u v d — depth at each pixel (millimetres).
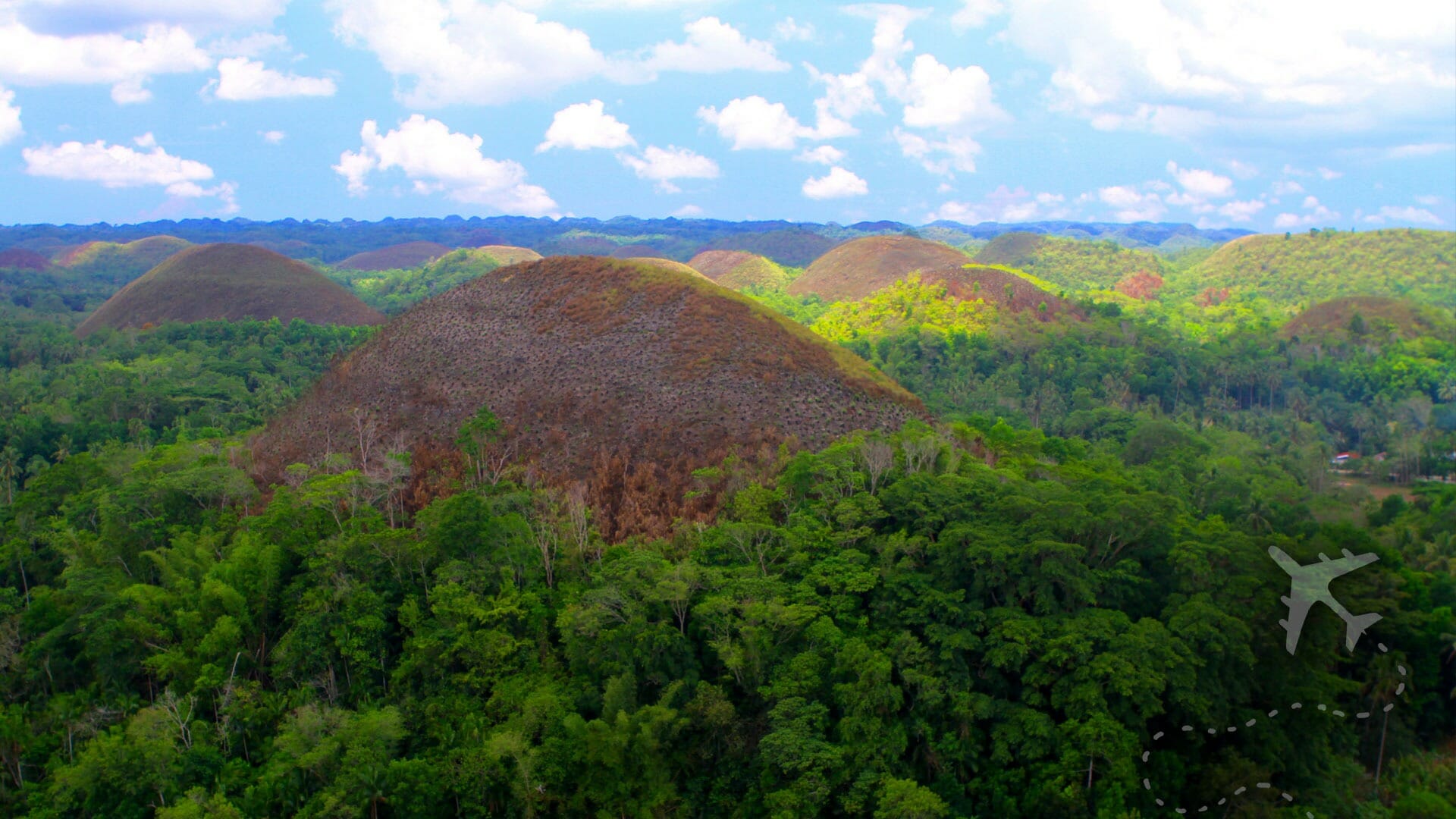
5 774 43750
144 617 48875
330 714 41312
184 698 43938
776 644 42688
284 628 49250
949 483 50469
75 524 62281
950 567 43812
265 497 66000
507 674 43812
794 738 37406
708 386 71062
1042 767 37438
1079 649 38250
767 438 65688
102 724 45250
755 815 38188
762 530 49188
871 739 37562
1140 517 45062
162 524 59156
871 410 72062
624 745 38031
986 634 41938
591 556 53344
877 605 43906
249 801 39062
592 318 81438
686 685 42500
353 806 37688
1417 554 62281
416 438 72312
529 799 38375
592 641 43219
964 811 37625
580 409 70375
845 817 37469
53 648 49844
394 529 51375
